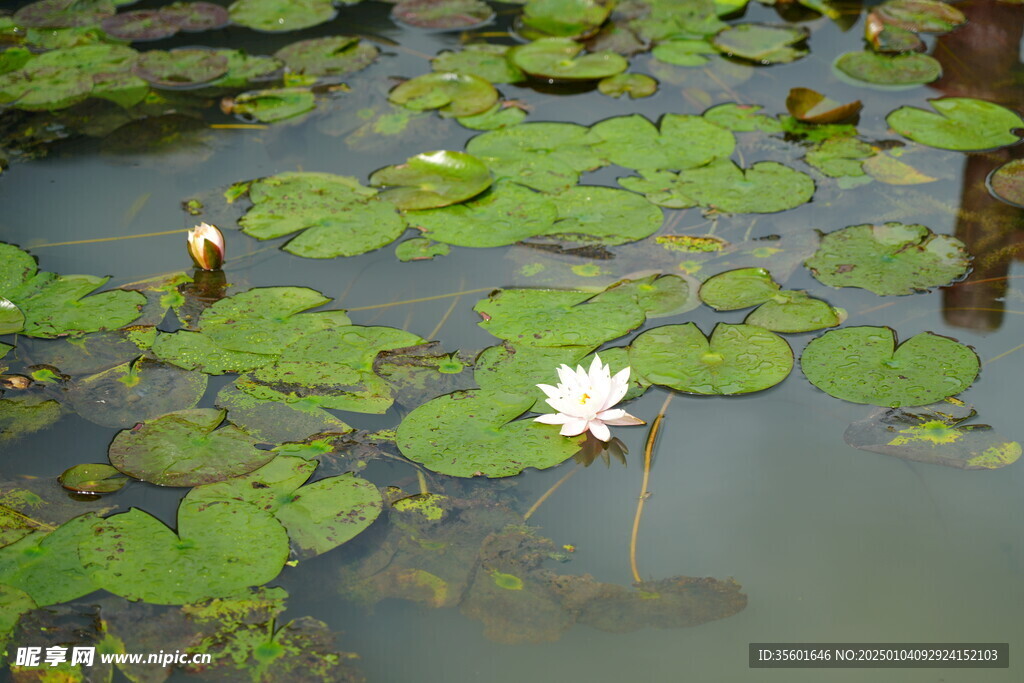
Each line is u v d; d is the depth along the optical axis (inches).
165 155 143.8
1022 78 160.2
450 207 130.3
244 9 191.2
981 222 123.3
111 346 104.0
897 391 95.8
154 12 188.4
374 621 74.7
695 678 71.1
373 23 187.8
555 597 77.4
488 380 98.7
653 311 108.4
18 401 96.0
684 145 143.9
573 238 122.6
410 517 83.7
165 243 123.7
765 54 170.7
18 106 156.6
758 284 112.7
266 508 83.2
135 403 95.7
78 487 86.0
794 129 148.4
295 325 107.6
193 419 93.7
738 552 81.4
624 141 145.5
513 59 169.3
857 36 177.2
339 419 94.4
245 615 74.2
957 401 95.0
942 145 141.6
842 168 136.9
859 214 126.3
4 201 131.9
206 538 80.0
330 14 190.4
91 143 147.0
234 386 98.0
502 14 192.9
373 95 160.6
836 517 84.7
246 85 163.3
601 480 88.6
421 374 99.9
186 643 71.9
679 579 78.9
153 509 83.7
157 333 106.3
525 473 88.9
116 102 158.2
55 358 102.0
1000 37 174.7
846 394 95.8
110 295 113.0
